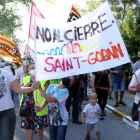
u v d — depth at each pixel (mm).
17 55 6676
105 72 6172
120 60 3221
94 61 3303
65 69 3207
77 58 3287
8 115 3156
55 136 3504
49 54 3150
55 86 3578
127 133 5168
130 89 3449
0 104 3092
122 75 7621
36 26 3105
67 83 3447
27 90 3252
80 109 7645
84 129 5555
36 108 3436
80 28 3363
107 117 6691
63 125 3428
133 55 12539
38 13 4543
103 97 6395
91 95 4566
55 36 3246
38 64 3047
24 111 3900
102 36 3340
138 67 6688
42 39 3139
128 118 5969
